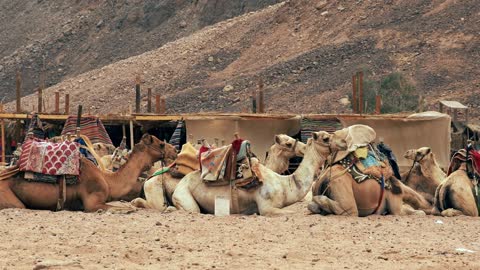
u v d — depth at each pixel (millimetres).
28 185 17938
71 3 128250
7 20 132250
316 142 18203
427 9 86812
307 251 13305
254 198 17906
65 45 119062
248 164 17953
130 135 35906
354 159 18000
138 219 16406
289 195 18016
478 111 67125
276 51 89875
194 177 18375
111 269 11734
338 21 90438
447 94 70812
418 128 32750
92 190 18156
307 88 77812
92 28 120312
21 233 14516
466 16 83500
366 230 15562
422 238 14844
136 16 117938
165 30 114312
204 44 96688
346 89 74938
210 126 33344
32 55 118688
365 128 18203
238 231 15062
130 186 18641
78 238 14078
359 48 83125
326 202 17703
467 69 74938
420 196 19031
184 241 13992
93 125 31422
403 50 80375
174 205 18438
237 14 111062
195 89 85188
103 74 97438
